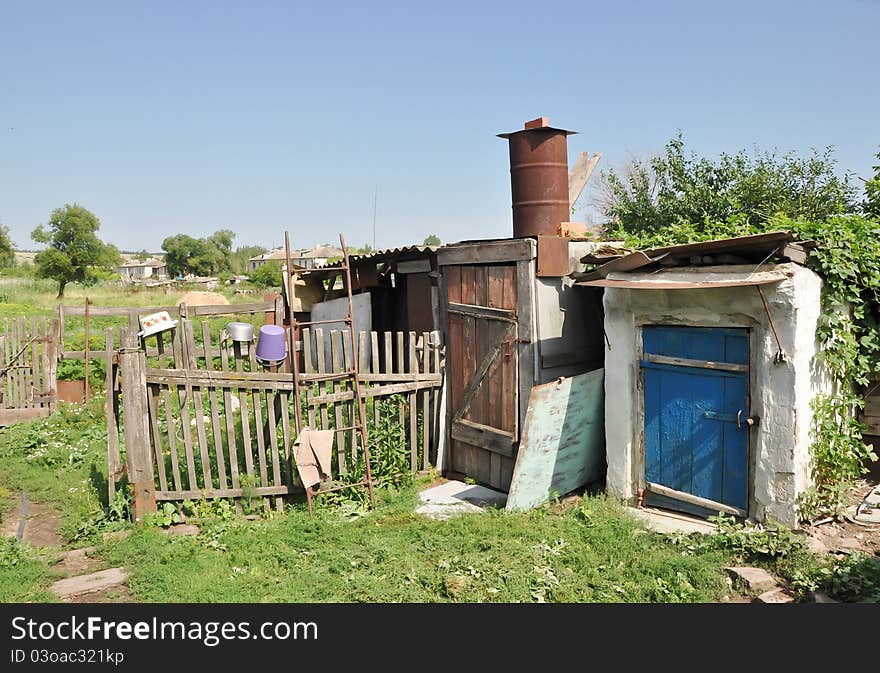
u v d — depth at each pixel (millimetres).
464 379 8602
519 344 7789
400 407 8297
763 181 17016
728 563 5676
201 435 7270
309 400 7559
